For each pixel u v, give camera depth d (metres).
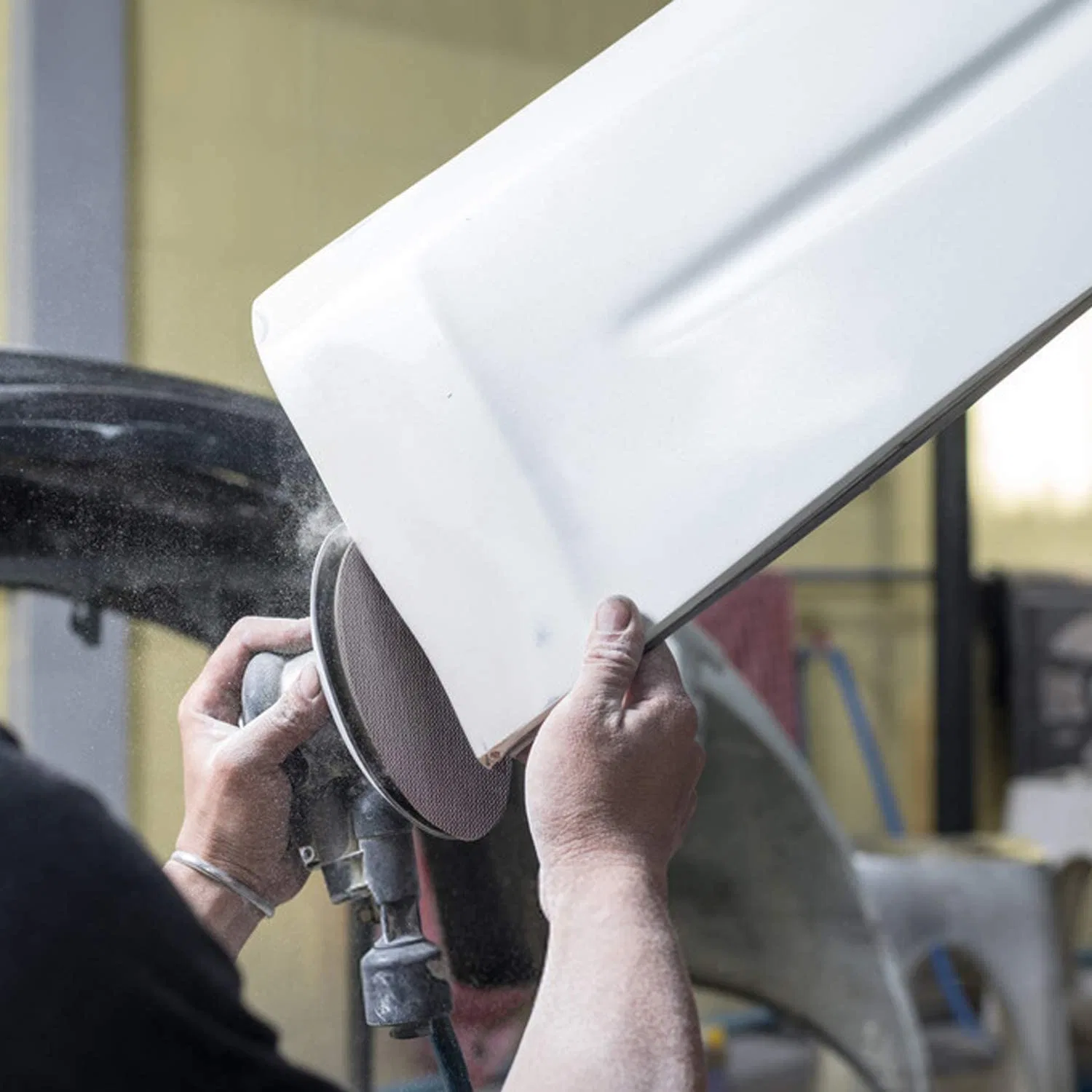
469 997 0.99
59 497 0.94
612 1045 0.71
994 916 2.69
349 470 0.85
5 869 0.62
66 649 0.92
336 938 0.93
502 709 0.82
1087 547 4.37
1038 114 0.78
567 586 0.81
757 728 1.81
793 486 0.78
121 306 1.03
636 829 0.78
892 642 4.05
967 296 0.77
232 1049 0.63
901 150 0.80
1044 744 4.10
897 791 4.06
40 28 2.00
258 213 1.21
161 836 0.91
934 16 0.80
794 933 1.92
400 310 0.85
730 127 0.82
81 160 1.42
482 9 2.27
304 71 2.18
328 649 0.89
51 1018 0.61
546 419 0.82
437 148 1.31
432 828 0.92
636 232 0.82
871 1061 1.99
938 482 3.86
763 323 0.80
